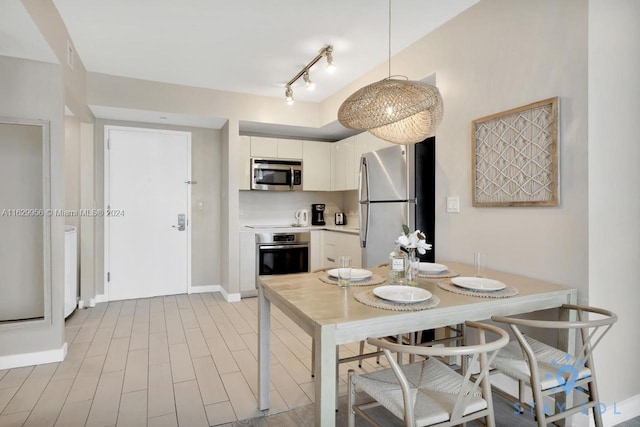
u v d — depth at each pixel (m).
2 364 2.51
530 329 2.14
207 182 4.75
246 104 4.33
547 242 1.99
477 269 2.00
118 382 2.35
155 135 4.49
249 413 2.03
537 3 2.03
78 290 4.02
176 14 2.55
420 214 2.92
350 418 1.52
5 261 2.63
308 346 2.96
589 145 1.80
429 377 1.56
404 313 1.44
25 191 2.68
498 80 2.26
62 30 2.64
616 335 1.93
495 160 2.27
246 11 2.51
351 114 1.91
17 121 2.51
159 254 4.54
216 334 3.22
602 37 1.83
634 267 1.97
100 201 4.26
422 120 2.01
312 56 3.25
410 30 2.79
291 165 4.87
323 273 2.24
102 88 3.70
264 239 4.53
